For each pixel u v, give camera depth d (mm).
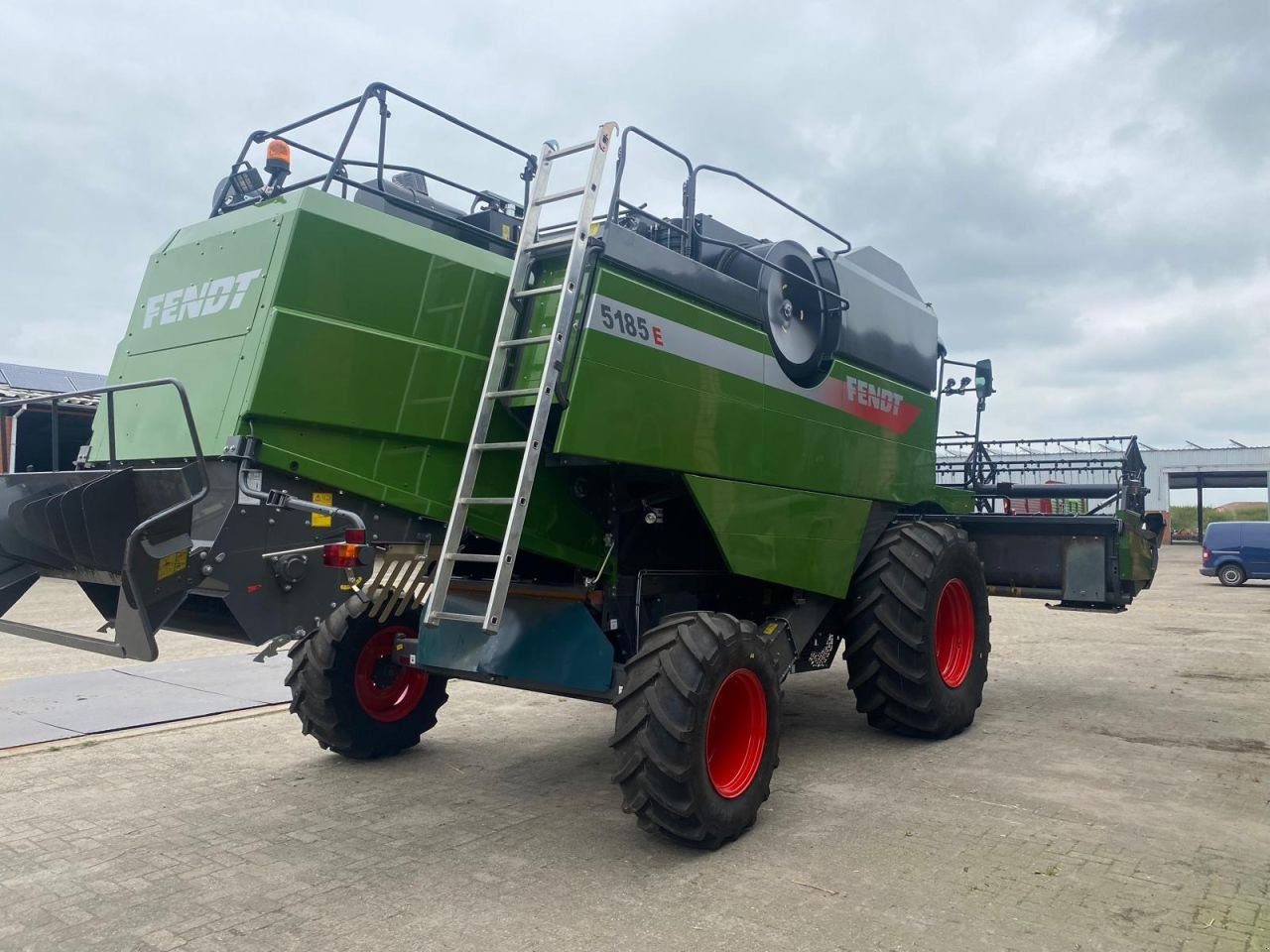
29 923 3154
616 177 4273
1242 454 42094
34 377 17844
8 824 4145
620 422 4055
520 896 3342
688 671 3744
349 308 3760
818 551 5254
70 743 5531
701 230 5340
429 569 4172
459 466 4137
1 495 4004
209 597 3932
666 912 3193
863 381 5844
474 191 4801
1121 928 3037
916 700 5402
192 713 6242
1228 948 2900
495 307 4305
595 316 3953
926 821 4129
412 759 5270
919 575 5398
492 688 7434
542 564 4793
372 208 4070
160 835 4004
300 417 3555
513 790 4668
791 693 7332
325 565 3445
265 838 3965
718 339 4645
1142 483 8133
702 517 4566
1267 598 16656
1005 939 2965
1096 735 5820
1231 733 5863
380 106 4238
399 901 3305
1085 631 11641
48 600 13109
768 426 4961
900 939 2969
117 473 3430
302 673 4980
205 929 3096
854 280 5863
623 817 4246
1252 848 3773
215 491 3520
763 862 3662
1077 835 3934
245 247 3791
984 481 8578
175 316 4023
